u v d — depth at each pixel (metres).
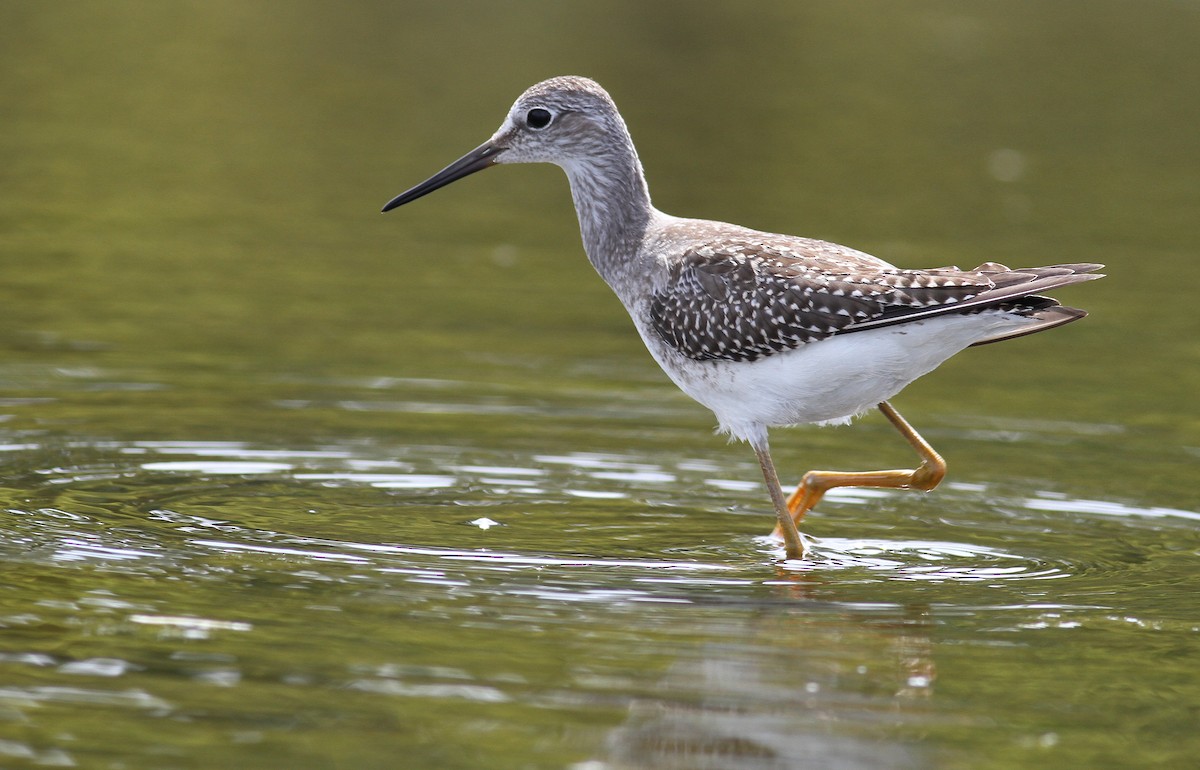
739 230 11.55
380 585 9.39
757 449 11.13
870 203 22.09
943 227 20.97
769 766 7.03
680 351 11.33
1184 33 34.06
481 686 7.78
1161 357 16.78
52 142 23.77
